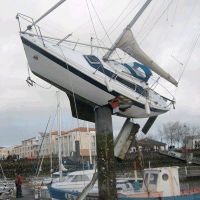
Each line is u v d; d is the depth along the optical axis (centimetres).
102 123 1281
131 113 1355
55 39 1266
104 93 1264
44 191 2477
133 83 1349
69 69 1231
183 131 9206
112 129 1293
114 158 1277
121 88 1291
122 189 1595
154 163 4297
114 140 1386
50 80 1284
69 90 1295
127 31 1324
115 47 1338
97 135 1287
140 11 1338
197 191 1625
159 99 1458
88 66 1259
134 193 1512
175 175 1585
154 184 1559
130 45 1338
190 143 7769
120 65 1373
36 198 2459
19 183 2653
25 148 13950
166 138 8744
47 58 1223
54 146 8750
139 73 1397
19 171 5784
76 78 1244
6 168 5819
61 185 2038
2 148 15362
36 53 1222
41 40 1221
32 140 13450
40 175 5106
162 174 1562
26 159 6347
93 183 1325
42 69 1254
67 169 3681
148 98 1380
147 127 1481
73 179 2075
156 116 1473
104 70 1289
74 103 1342
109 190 1241
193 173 1697
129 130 1388
